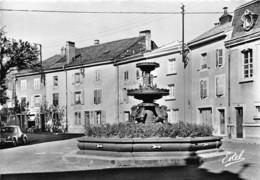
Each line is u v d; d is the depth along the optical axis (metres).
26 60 37.28
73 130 47.31
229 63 30.03
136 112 17.34
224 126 30.64
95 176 11.50
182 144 13.82
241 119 28.92
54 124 49.41
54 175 11.98
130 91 17.56
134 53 45.00
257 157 15.59
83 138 15.23
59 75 49.72
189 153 13.84
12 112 53.16
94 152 14.72
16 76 54.31
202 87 33.16
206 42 32.75
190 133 14.86
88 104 45.97
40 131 50.31
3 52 35.00
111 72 43.50
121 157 13.65
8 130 26.59
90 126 16.06
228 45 30.02
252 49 27.67
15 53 35.94
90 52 49.88
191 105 34.59
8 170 13.44
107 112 43.75
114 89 43.00
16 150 22.19
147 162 13.18
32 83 52.81
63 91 49.06
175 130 14.62
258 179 10.86
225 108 30.30
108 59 43.31
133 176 11.34
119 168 12.88
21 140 26.94
